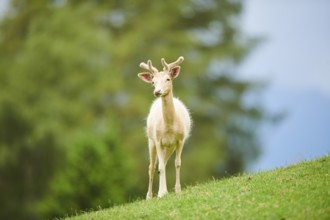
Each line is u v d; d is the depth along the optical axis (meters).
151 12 109.00
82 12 105.88
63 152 91.62
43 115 94.50
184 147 97.75
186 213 28.25
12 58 105.25
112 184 61.25
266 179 31.00
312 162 32.69
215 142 99.50
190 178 91.44
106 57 102.06
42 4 110.56
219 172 100.94
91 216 31.83
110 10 111.50
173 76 33.62
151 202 31.61
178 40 104.62
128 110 97.81
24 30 110.19
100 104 99.56
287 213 26.14
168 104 33.28
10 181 95.38
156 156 35.97
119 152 63.44
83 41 97.81
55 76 96.94
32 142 91.81
